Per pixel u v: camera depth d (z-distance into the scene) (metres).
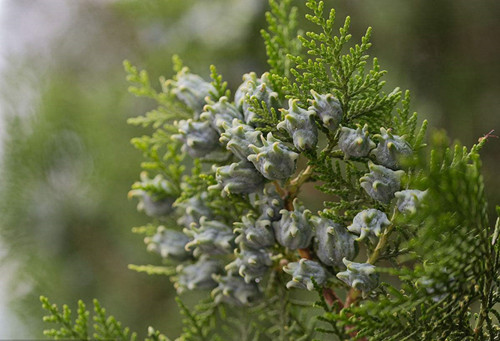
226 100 0.54
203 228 0.56
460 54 0.85
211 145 0.55
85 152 0.94
